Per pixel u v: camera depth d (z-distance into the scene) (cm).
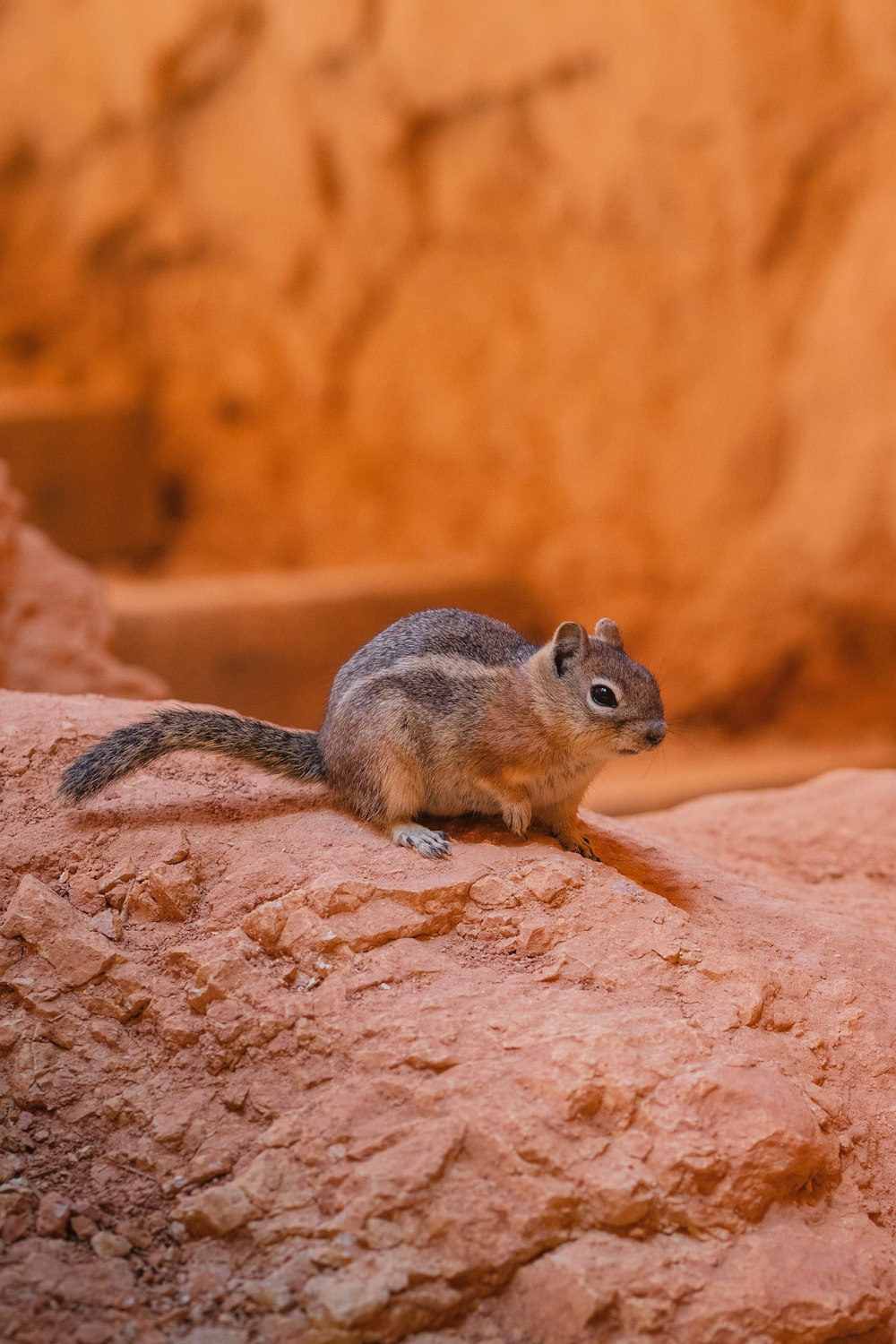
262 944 477
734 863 714
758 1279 391
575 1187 398
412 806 546
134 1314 376
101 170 2383
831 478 1731
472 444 2142
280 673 1958
